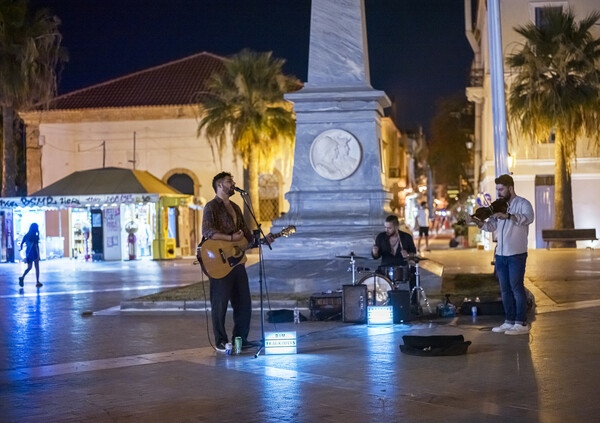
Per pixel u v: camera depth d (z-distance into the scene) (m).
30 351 9.52
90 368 8.27
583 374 7.24
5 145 35.84
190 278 21.73
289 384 7.13
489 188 34.69
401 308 11.02
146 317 12.58
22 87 34.28
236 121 36.66
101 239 33.62
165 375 7.75
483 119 39.16
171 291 15.14
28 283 21.16
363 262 14.45
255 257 30.75
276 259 15.22
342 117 15.87
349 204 15.62
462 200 57.38
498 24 17.05
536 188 34.00
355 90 15.78
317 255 15.04
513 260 9.80
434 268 14.84
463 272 20.33
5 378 7.81
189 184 42.22
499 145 17.03
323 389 6.87
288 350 8.73
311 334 10.26
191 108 41.62
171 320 12.09
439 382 7.02
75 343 10.07
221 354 8.91
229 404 6.43
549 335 9.61
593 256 26.22
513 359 8.05
